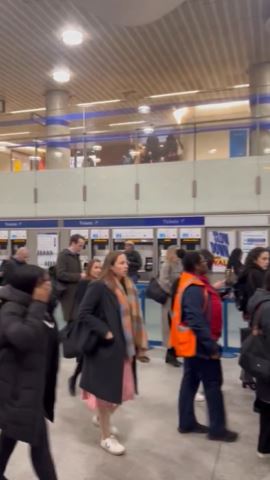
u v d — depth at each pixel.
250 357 2.93
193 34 8.59
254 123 8.84
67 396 4.42
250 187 8.80
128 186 9.66
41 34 8.50
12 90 11.74
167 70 10.45
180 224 9.24
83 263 9.78
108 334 3.11
